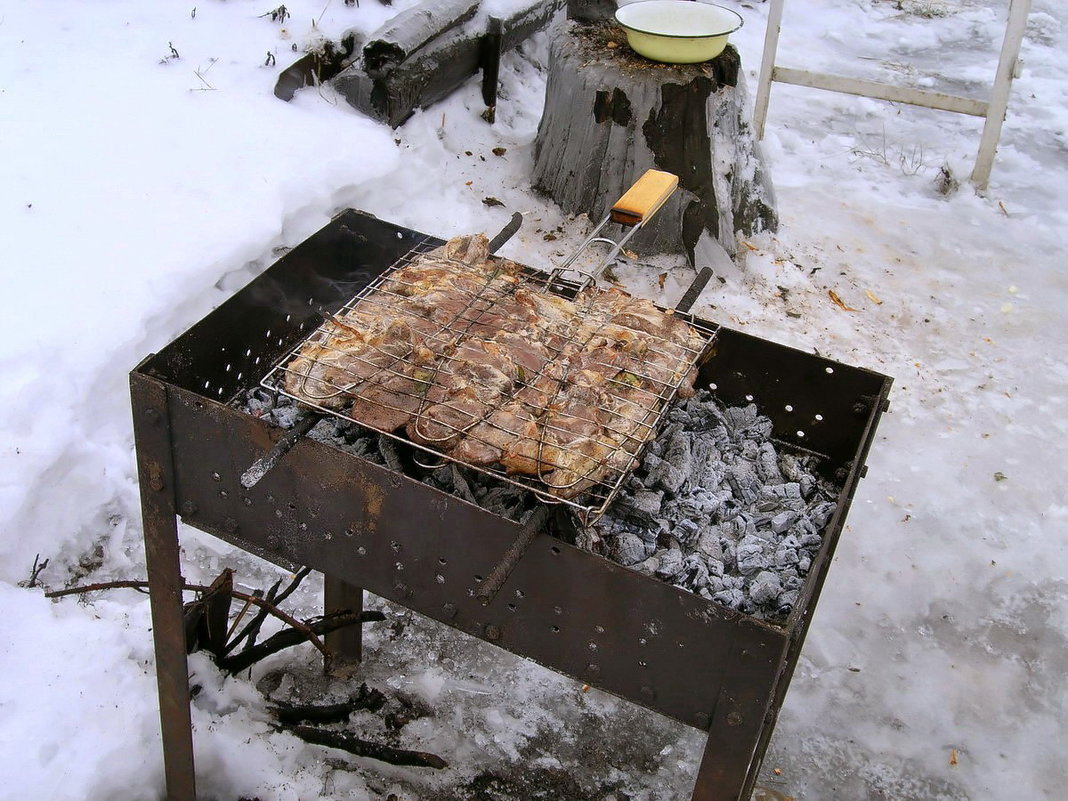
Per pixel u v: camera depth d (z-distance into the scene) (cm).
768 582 200
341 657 288
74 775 238
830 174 545
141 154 411
